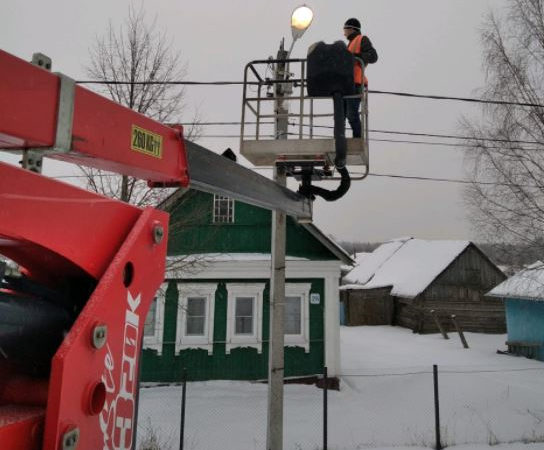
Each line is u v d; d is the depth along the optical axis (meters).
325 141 5.07
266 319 13.59
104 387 1.37
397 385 13.43
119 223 1.63
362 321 31.22
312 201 5.77
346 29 5.77
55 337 1.48
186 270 11.77
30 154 1.46
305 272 13.79
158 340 13.36
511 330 20.81
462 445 8.88
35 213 1.26
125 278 1.56
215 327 13.55
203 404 11.46
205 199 14.27
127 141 1.84
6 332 1.34
